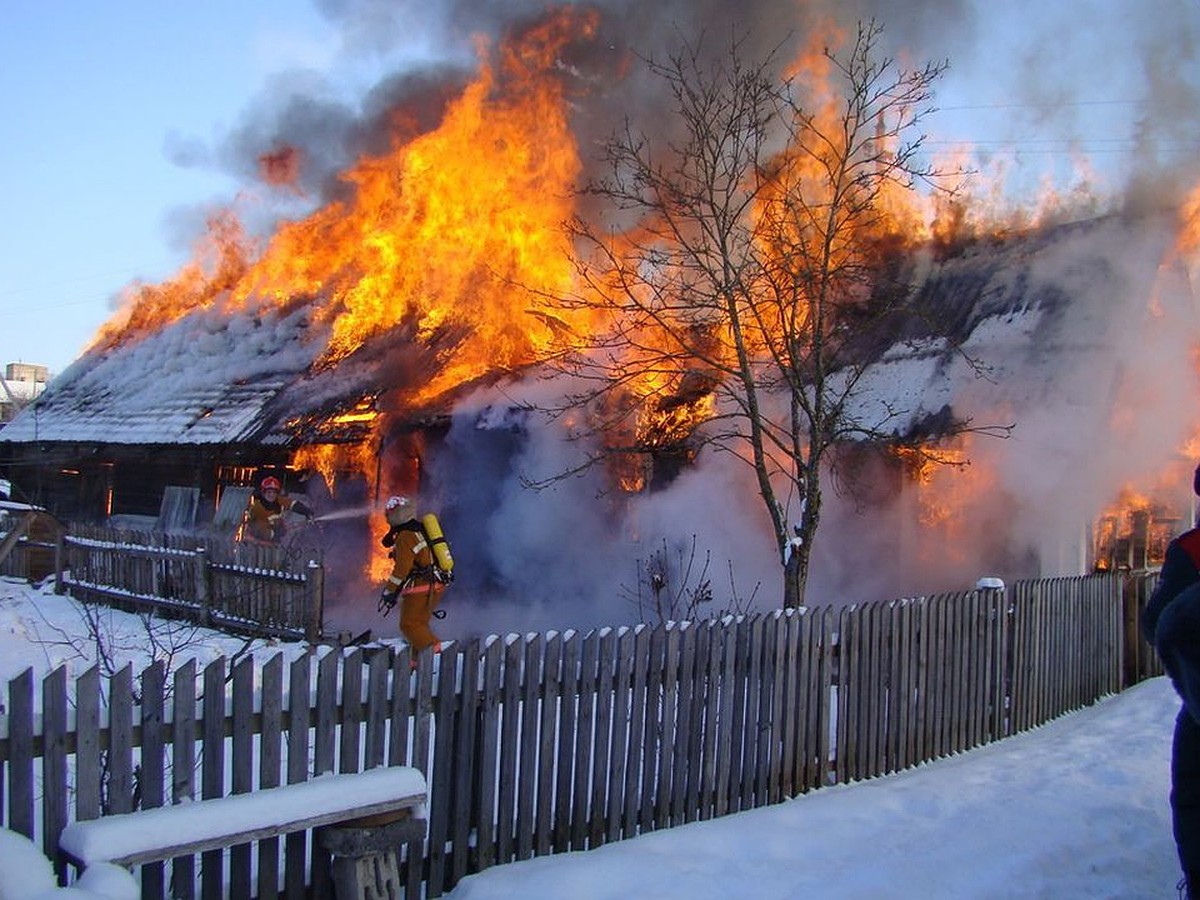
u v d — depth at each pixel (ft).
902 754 22.13
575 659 15.87
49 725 11.06
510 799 15.01
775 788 19.19
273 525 46.34
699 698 17.85
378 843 12.30
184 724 11.84
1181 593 10.80
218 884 12.10
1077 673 29.37
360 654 13.25
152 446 60.08
